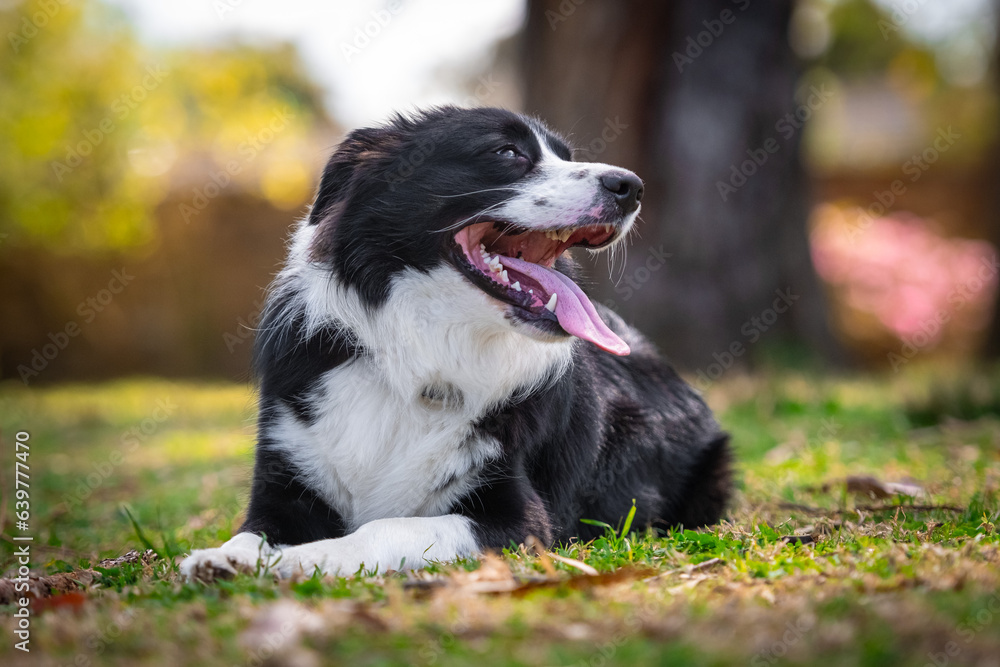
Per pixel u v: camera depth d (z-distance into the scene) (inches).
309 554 116.9
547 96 417.4
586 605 93.3
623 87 405.4
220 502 212.1
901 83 1000.9
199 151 728.3
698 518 175.8
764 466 229.3
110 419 430.9
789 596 96.1
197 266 740.0
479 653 81.9
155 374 746.8
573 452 151.9
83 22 574.2
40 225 570.9
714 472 177.8
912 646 79.8
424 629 87.4
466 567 115.1
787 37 421.1
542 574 107.9
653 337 406.9
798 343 429.4
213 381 706.8
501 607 93.4
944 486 181.0
